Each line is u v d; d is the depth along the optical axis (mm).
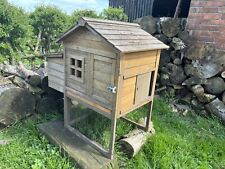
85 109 3467
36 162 2473
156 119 3607
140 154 2734
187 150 2852
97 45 2268
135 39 2434
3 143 2768
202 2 3914
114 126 2391
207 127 3516
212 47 3756
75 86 2770
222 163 2705
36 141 2859
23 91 3213
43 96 3605
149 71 2725
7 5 4773
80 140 2840
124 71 2219
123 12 6488
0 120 3033
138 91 2629
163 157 2607
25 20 5344
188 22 4191
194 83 4012
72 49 2621
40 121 3381
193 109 4082
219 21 3789
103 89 2383
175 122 3578
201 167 2568
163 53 4414
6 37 4855
